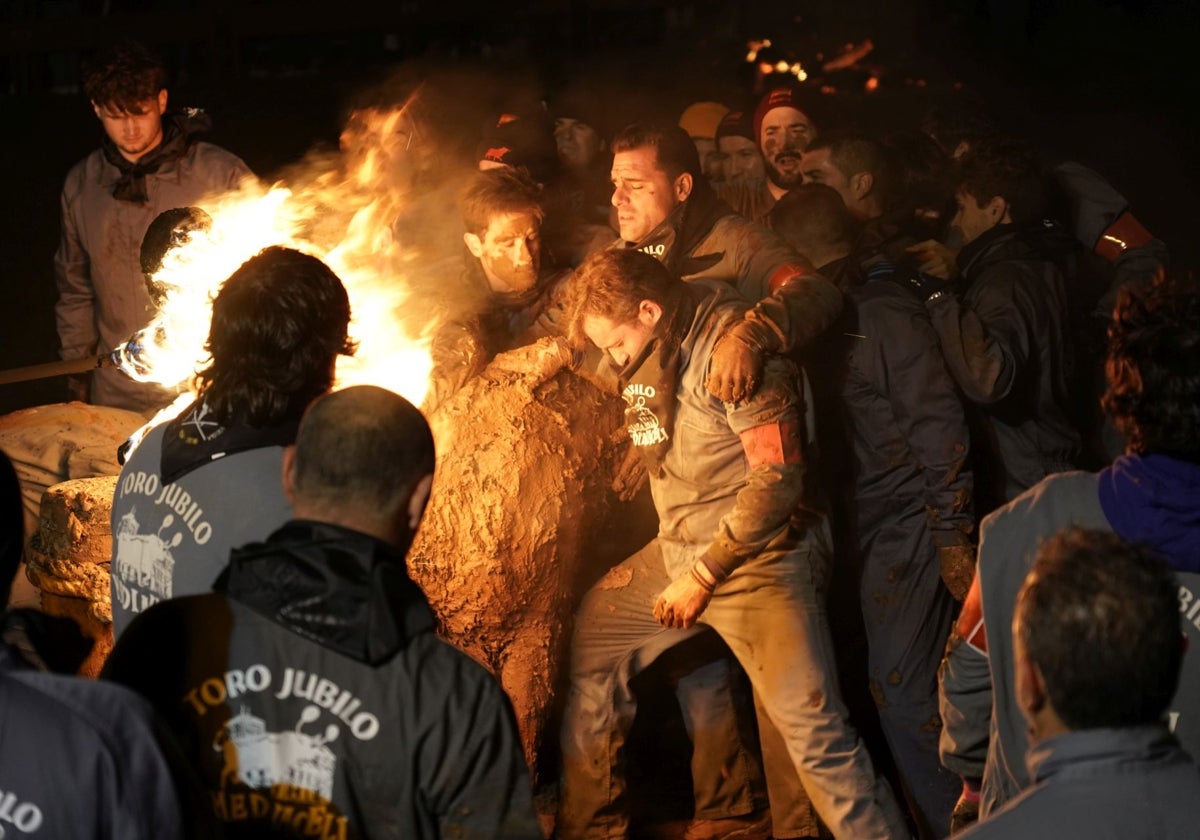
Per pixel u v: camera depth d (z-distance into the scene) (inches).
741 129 211.0
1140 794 59.6
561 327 145.3
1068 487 84.9
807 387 129.2
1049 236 153.9
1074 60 312.7
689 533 132.0
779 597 128.3
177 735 69.9
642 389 128.5
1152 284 86.3
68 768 62.0
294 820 69.8
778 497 122.0
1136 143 306.0
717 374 120.5
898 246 148.6
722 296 129.8
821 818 141.8
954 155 187.2
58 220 335.6
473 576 133.0
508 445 135.0
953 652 94.7
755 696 144.3
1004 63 313.1
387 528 74.0
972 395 138.3
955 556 136.3
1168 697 61.2
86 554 131.3
